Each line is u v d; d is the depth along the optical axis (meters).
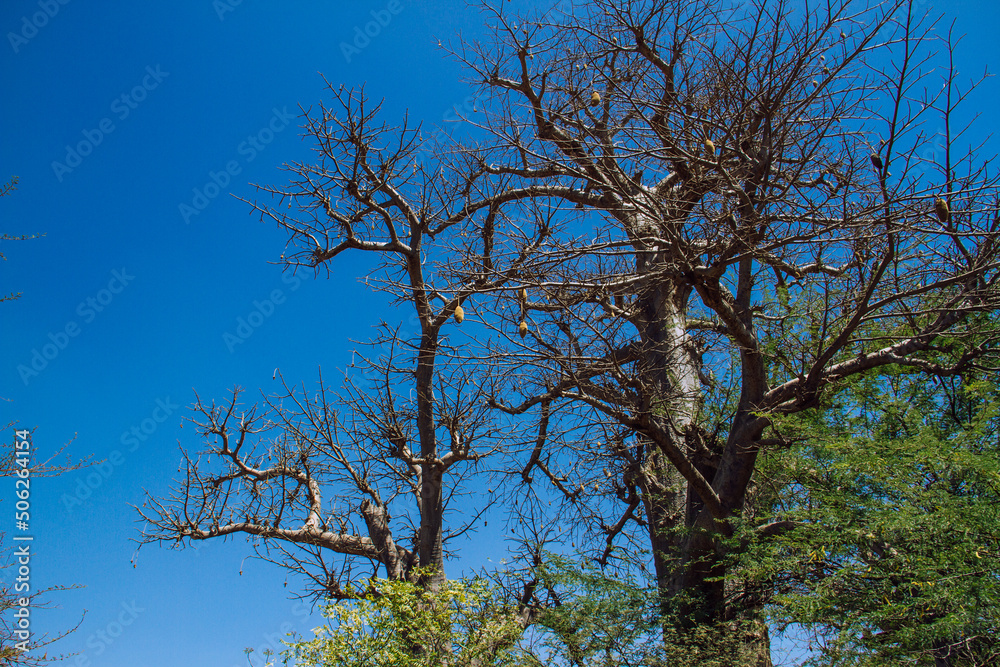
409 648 7.88
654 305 9.99
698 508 9.23
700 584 8.60
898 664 5.51
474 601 8.29
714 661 7.27
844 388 9.09
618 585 8.23
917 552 6.09
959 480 6.86
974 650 5.61
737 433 8.56
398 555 11.23
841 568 6.42
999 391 7.51
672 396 8.89
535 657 7.75
